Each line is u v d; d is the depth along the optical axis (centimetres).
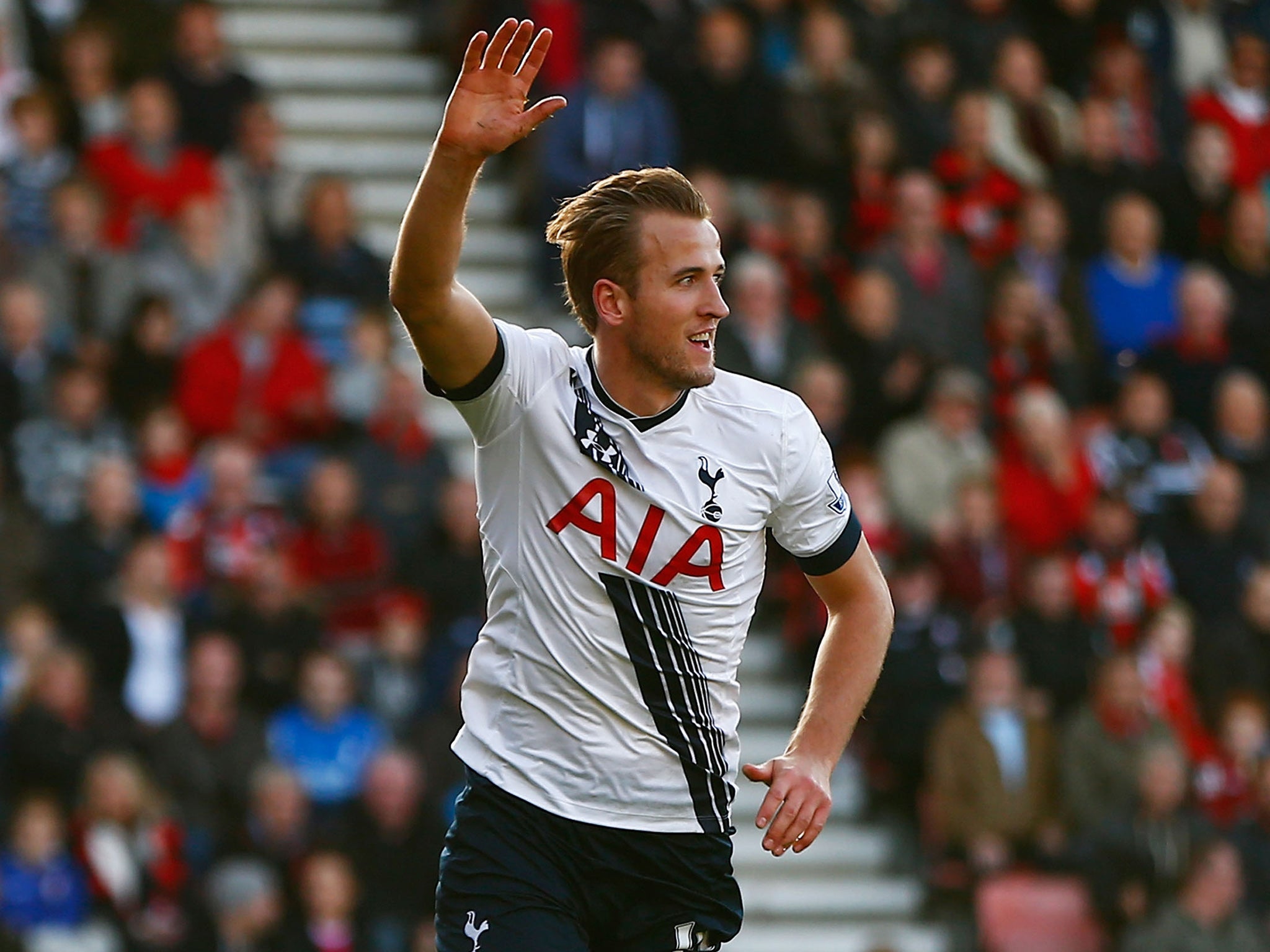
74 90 2680
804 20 2936
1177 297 2858
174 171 2525
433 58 3028
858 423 2472
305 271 2533
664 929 938
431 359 895
